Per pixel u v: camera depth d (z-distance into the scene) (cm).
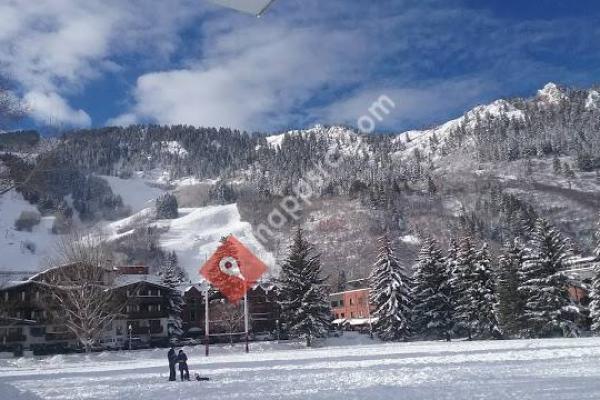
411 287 8219
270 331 8944
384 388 1845
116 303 6706
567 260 6788
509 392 1623
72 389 2247
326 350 4922
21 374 3306
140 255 18575
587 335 6994
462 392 1664
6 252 16488
